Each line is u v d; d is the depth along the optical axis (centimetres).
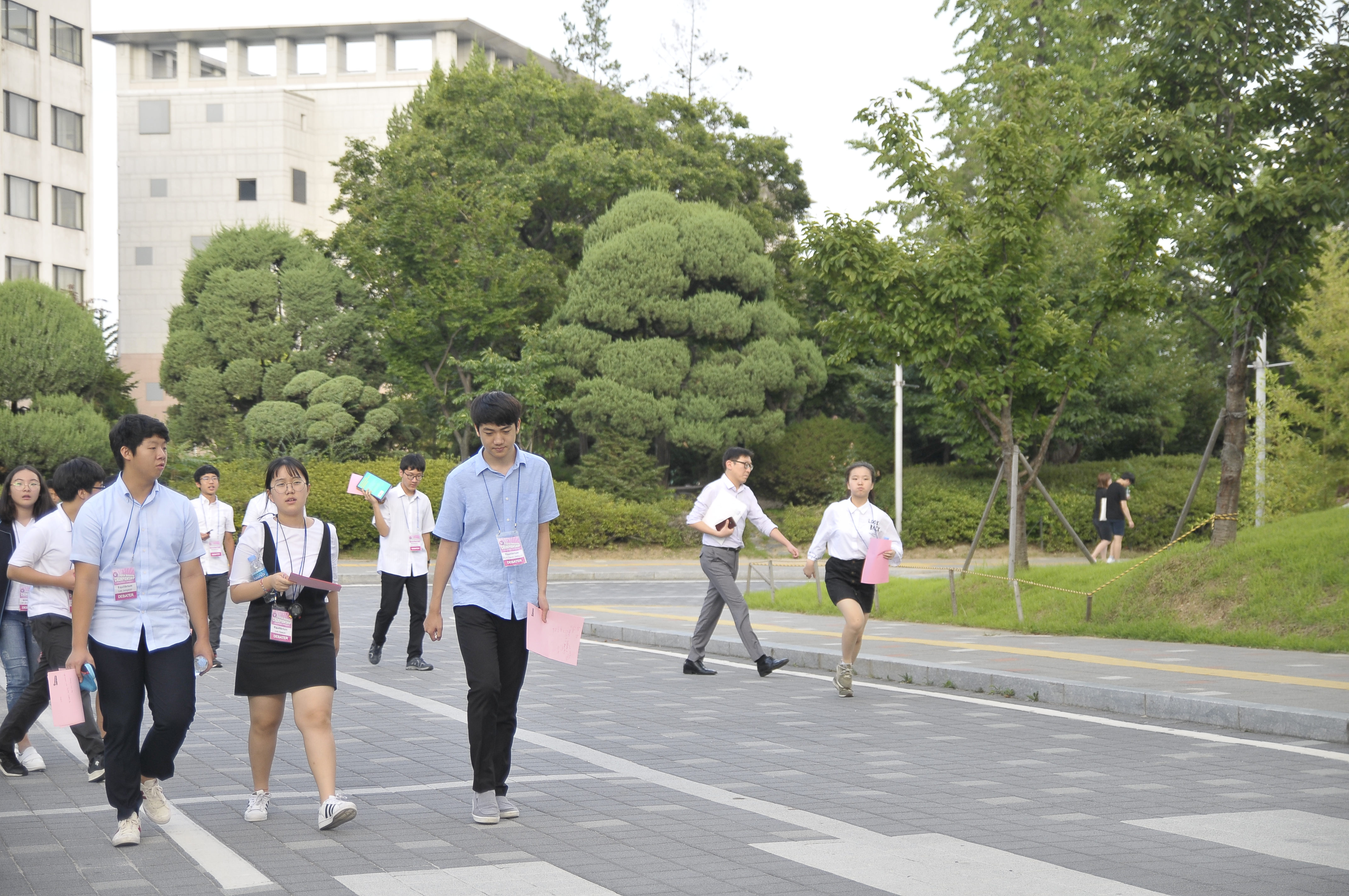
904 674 1163
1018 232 1598
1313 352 2891
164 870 527
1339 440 2767
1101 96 1645
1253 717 879
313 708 605
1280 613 1269
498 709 634
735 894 488
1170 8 1417
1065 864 530
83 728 728
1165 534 3606
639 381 3575
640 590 2541
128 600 572
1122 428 3922
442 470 3394
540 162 4003
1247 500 3020
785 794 680
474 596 617
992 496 1689
